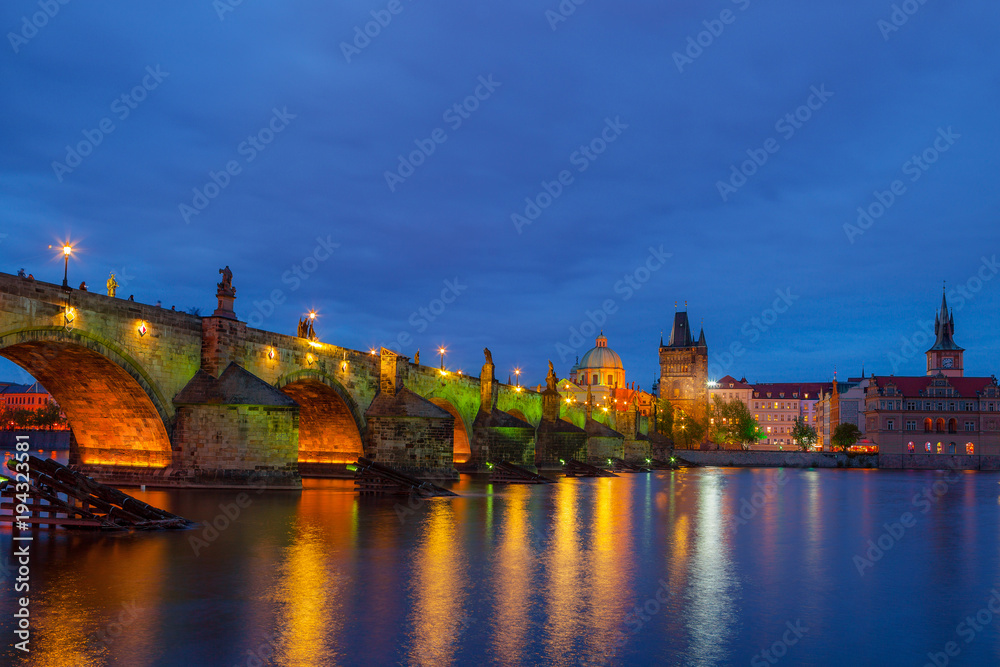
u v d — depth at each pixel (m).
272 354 65.31
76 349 49.72
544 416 133.75
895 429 188.00
